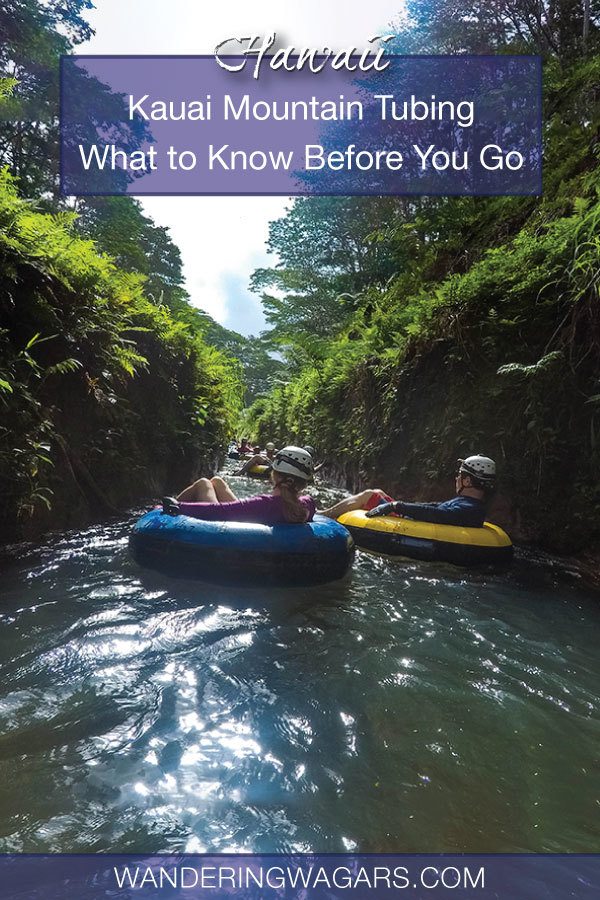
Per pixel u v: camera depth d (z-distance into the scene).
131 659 2.51
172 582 3.62
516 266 6.47
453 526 4.73
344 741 1.96
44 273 4.87
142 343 7.51
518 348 6.08
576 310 5.42
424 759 1.87
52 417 4.91
